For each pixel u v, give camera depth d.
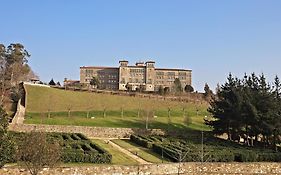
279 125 59.62
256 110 61.16
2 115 35.53
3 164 34.12
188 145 55.28
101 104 104.50
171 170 43.12
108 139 66.12
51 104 100.00
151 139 60.75
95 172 38.25
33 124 66.81
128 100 111.44
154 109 101.00
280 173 48.38
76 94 113.81
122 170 39.81
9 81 113.00
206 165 45.53
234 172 46.44
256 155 50.31
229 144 61.03
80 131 67.81
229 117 65.62
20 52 126.50
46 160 32.03
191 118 90.75
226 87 69.62
